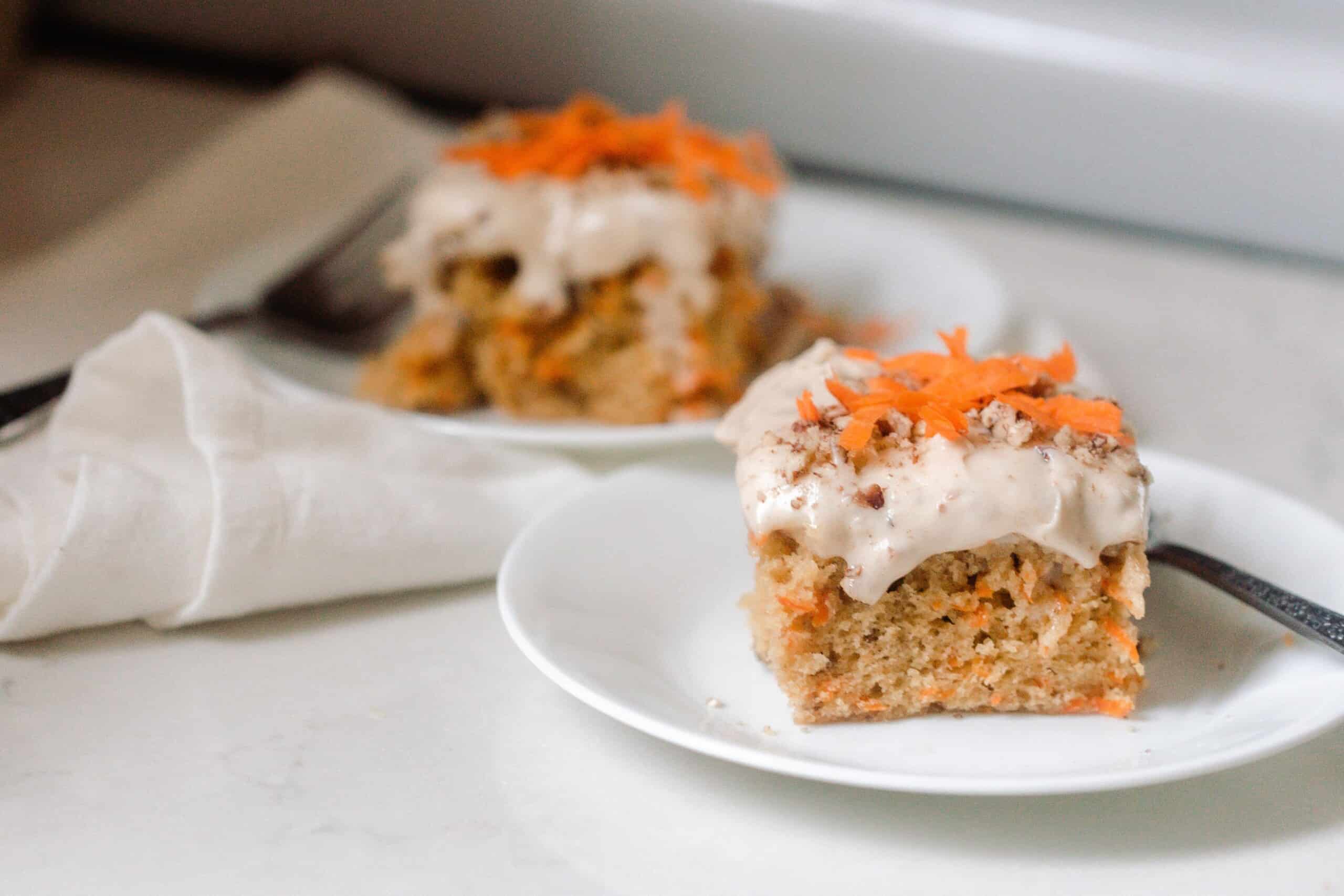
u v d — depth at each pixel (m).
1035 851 0.37
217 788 0.38
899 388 0.42
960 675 0.41
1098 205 0.75
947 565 0.41
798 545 0.41
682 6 0.75
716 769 0.39
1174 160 0.73
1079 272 0.68
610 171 0.56
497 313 0.56
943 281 0.59
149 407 0.46
